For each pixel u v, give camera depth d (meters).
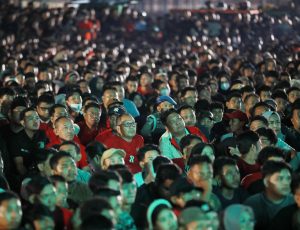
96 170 20.12
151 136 24.42
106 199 14.70
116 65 38.25
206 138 23.20
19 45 48.91
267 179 17.11
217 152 20.69
